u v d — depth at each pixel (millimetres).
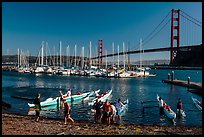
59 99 35281
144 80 92312
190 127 22547
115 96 48844
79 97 41250
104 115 23344
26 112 30828
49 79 90562
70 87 65062
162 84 76438
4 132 17781
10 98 42406
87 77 102375
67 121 24281
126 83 78938
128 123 25875
